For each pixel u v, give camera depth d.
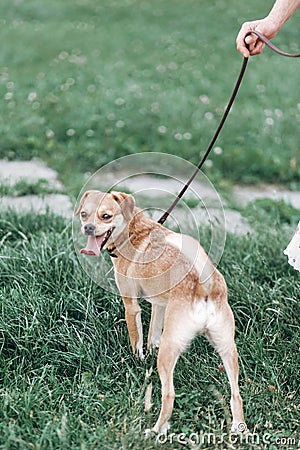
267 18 5.34
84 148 10.56
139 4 22.38
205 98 12.27
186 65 15.11
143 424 4.70
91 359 5.29
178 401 4.92
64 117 11.60
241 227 8.30
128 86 13.23
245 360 5.30
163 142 10.84
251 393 5.02
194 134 11.03
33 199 8.75
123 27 19.27
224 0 22.42
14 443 4.41
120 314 5.80
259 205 8.91
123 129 11.20
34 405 4.75
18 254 6.57
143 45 17.16
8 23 19.73
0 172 9.80
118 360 5.38
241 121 11.50
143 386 4.84
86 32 18.53
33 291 5.90
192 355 5.39
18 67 14.97
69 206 8.56
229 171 10.21
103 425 4.66
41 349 5.35
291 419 4.80
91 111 11.80
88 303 5.73
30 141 10.73
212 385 4.98
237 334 5.72
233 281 6.30
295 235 5.17
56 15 21.00
